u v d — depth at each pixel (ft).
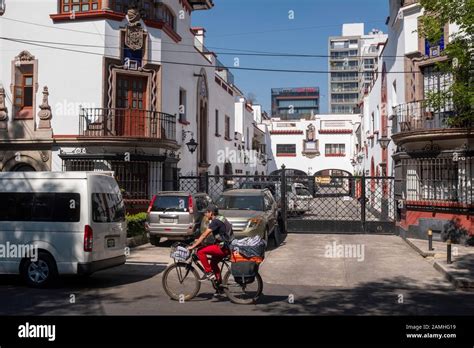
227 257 27.53
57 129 57.36
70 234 29.94
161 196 49.93
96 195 31.17
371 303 27.37
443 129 48.57
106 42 57.52
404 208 55.98
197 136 79.15
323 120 159.22
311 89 363.15
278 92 368.48
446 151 50.06
